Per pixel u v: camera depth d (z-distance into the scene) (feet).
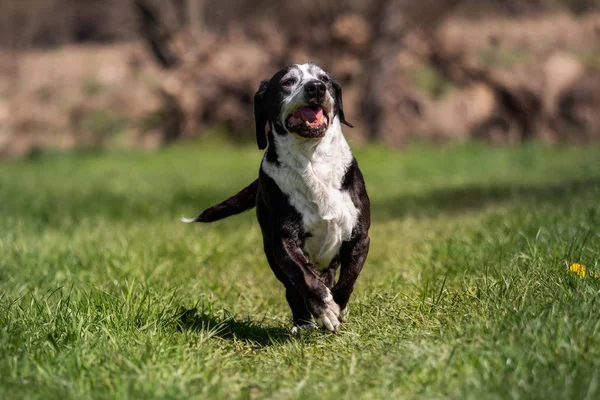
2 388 14.03
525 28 100.58
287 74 19.62
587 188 37.32
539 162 63.77
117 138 91.56
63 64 109.09
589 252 20.36
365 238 19.72
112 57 108.88
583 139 85.51
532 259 20.49
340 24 87.81
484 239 25.79
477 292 18.97
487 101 88.74
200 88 90.07
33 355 15.81
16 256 27.58
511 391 12.73
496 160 66.80
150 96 94.17
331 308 18.69
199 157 73.92
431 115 86.74
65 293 22.39
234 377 15.69
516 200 38.52
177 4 100.89
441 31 93.76
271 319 22.70
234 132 87.86
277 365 16.93
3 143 94.27
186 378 14.94
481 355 14.40
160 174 61.77
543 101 87.51
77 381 14.62
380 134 84.23
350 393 13.83
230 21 114.11
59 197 48.78
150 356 16.03
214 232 34.63
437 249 26.14
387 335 17.48
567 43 97.30
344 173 19.30
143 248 29.40
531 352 14.05
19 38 142.61
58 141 93.61
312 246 19.61
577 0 108.37
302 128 18.22
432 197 46.75
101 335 17.30
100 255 27.81
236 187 52.34
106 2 128.67
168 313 19.97
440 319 17.74
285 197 19.07
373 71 85.81
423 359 14.84
